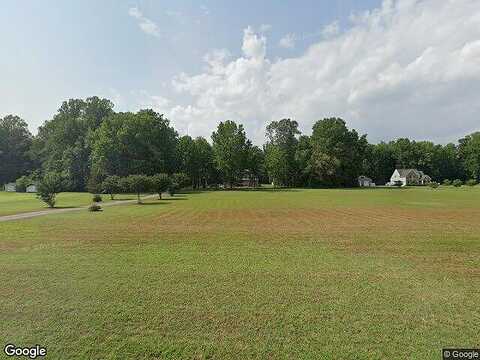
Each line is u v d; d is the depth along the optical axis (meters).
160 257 11.14
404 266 10.02
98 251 12.12
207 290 7.73
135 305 6.80
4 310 6.57
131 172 71.50
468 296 7.41
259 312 6.43
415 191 68.12
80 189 78.06
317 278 8.71
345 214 25.61
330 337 5.42
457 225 19.27
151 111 83.75
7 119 102.50
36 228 18.22
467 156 122.25
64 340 5.37
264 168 109.81
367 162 134.25
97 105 92.25
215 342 5.27
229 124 92.12
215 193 65.00
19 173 99.38
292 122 112.94
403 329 5.73
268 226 19.12
